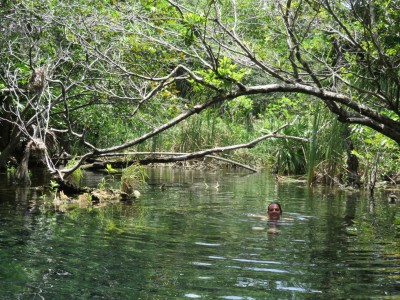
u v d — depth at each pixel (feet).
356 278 18.61
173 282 17.78
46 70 37.14
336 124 50.29
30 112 52.37
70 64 45.34
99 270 18.99
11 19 39.45
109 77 41.70
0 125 56.85
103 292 16.72
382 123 30.58
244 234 26.00
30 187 44.39
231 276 18.60
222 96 29.45
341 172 52.60
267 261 20.68
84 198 37.60
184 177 59.57
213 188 48.03
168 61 38.14
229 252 22.03
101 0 37.17
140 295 16.51
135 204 36.32
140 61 37.91
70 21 37.65
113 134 65.41
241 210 34.24
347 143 52.01
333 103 31.83
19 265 19.44
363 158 48.60
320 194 44.80
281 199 40.75
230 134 76.54
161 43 32.50
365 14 30.76
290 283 17.92
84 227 26.89
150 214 31.76
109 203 36.55
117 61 35.94
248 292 16.93
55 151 58.54
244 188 48.73
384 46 33.40
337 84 38.68
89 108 52.08
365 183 51.21
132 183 42.80
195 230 26.78
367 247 23.57
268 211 32.09
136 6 35.78
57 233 25.12
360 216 32.83
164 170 69.51
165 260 20.47
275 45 36.27
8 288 16.97
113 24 35.35
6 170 56.70
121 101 44.60
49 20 38.06
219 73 28.81
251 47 36.32
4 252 21.20
